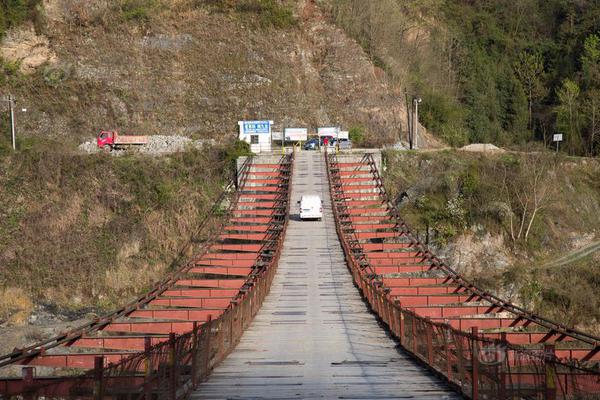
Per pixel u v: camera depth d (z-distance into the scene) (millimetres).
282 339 29828
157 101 90188
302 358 25844
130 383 16359
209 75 92438
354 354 26625
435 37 118188
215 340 24344
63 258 64125
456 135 98688
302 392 20078
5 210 68312
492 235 68250
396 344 28641
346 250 49688
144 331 35719
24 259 63750
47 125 86938
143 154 74250
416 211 70125
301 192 67562
